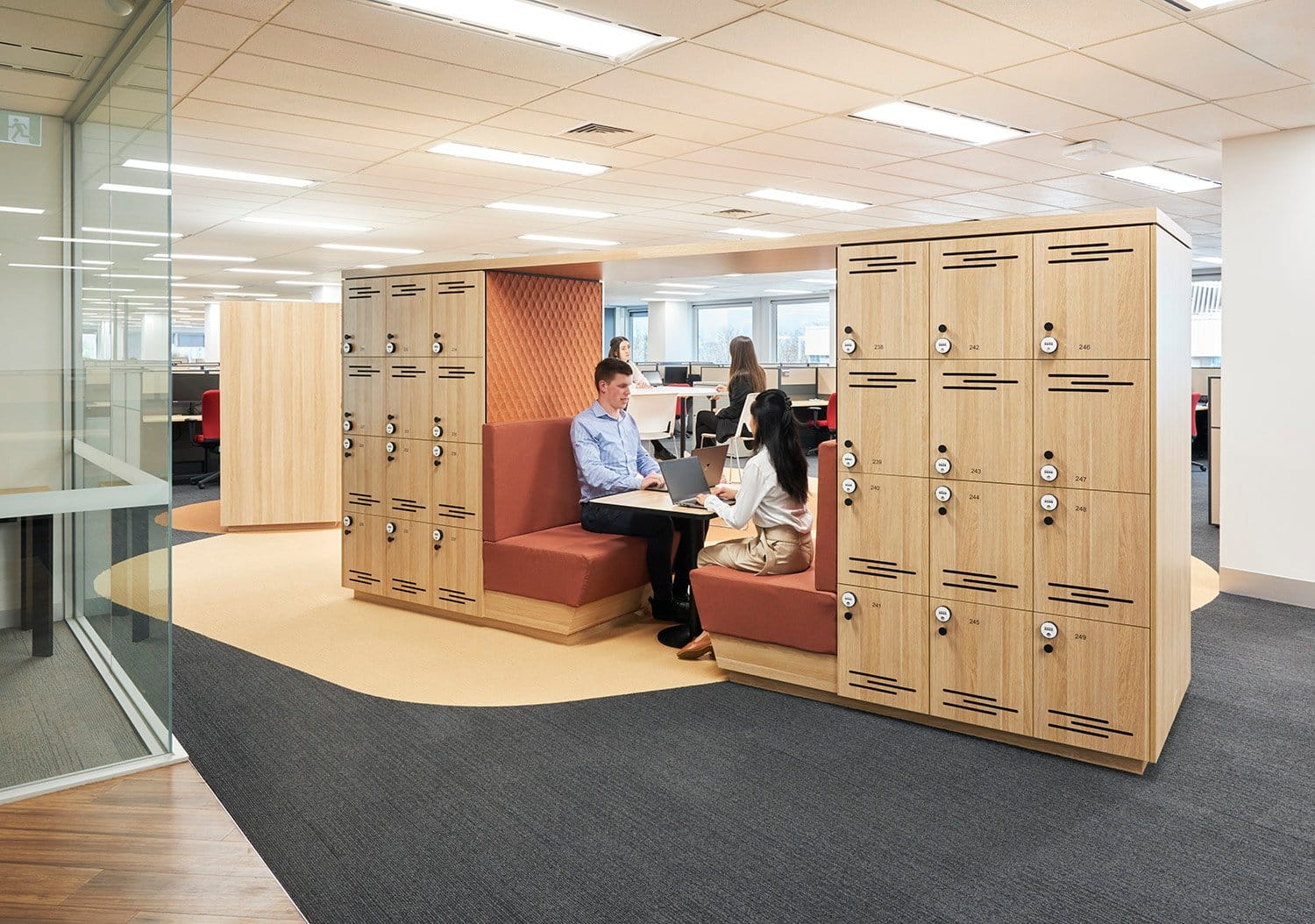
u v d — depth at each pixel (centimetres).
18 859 255
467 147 638
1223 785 309
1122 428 311
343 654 446
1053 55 446
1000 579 335
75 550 298
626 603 491
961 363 339
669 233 1066
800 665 386
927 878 252
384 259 1298
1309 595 529
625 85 496
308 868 257
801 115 557
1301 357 532
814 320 1930
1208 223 966
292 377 765
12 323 284
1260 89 487
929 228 343
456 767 322
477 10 393
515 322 497
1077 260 315
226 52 441
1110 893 245
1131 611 312
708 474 467
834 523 373
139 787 300
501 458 478
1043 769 321
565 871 256
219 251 1190
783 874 254
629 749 337
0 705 291
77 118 289
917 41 430
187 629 489
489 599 486
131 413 299
